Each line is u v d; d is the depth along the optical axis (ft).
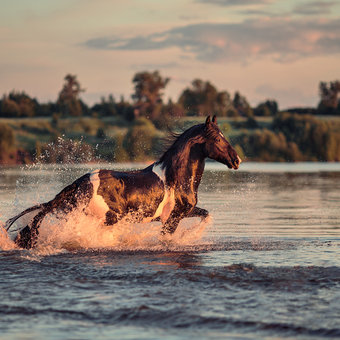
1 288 23.66
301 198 86.48
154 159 37.19
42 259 29.94
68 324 18.99
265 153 338.95
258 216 59.62
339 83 471.62
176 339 17.44
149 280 24.91
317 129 355.15
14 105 421.18
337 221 54.75
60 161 46.70
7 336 17.84
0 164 291.99
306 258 30.55
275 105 463.42
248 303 21.09
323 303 21.08
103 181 34.04
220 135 35.65
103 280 25.03
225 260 29.81
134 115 332.80
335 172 190.80
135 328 18.49
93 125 327.26
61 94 465.88
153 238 37.60
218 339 17.43
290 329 18.20
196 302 21.25
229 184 120.16
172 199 35.42
